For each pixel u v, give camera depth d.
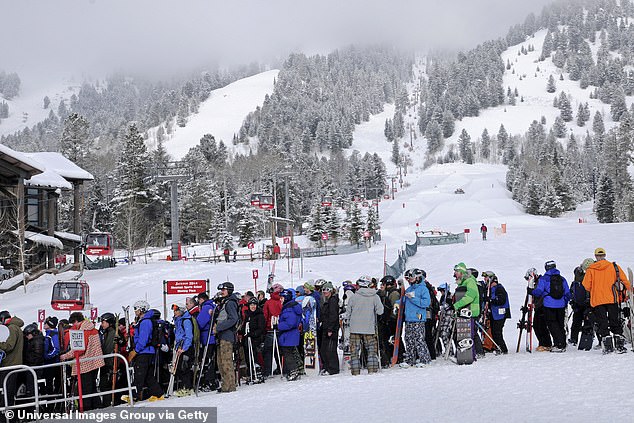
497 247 46.56
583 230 53.53
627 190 111.88
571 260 37.47
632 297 12.77
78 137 100.81
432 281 33.38
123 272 46.69
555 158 164.12
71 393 11.91
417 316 13.33
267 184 118.81
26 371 11.67
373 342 12.93
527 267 36.28
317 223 92.81
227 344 12.54
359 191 180.25
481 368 11.50
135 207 80.12
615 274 12.09
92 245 52.59
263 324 13.85
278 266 47.53
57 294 31.17
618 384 8.55
